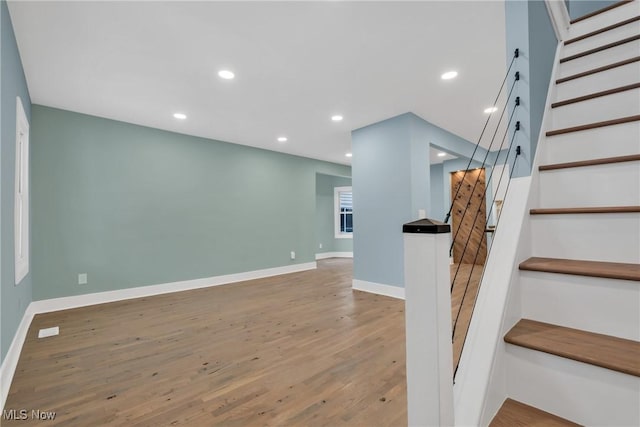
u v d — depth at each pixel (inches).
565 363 36.1
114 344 99.3
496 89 127.2
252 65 106.3
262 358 88.3
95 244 150.0
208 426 59.0
